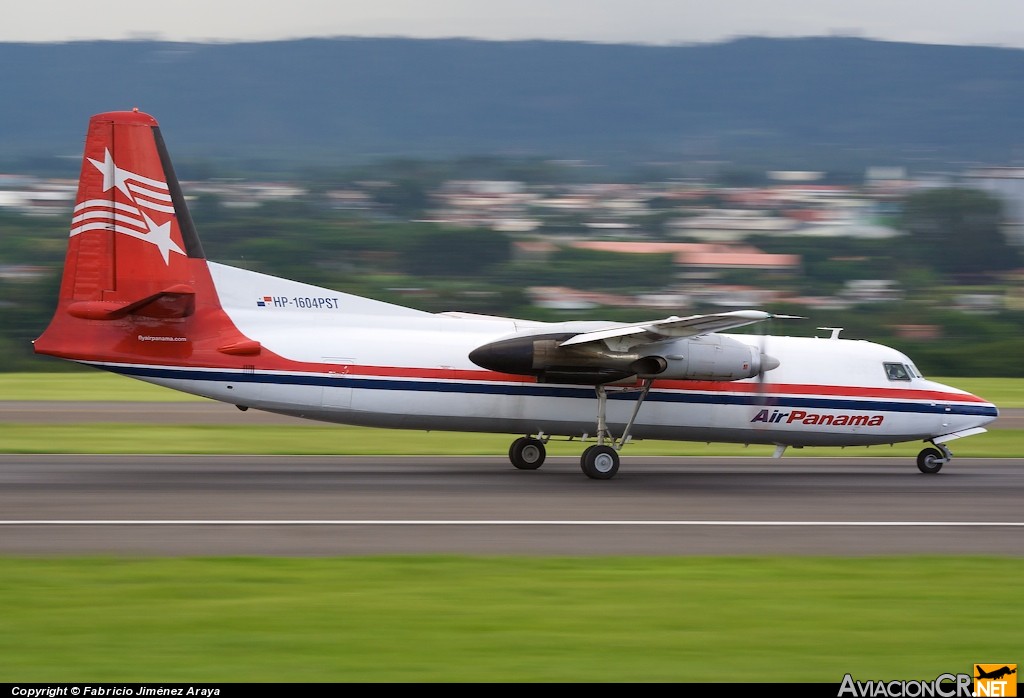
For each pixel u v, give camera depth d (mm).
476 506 64500
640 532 57688
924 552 53844
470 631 39375
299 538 54188
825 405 82375
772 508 66250
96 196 70875
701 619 41312
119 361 71188
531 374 74688
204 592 43750
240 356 72688
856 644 38781
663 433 80812
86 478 72000
